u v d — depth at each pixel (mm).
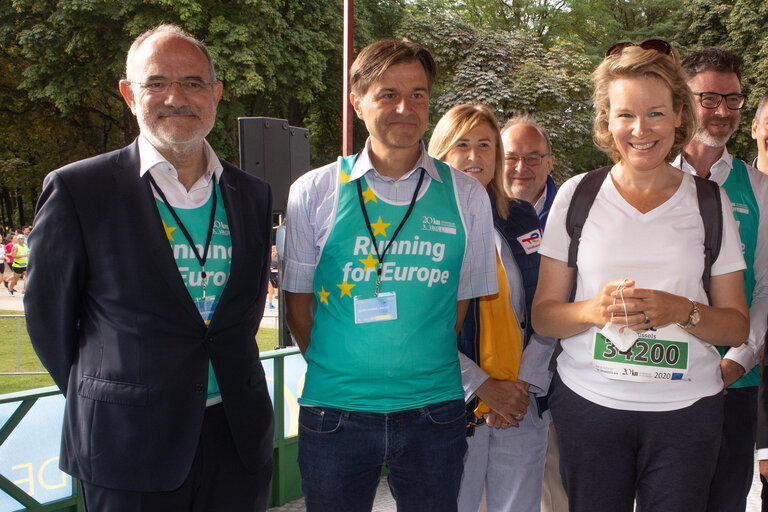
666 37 26453
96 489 1843
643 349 1790
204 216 1958
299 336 2197
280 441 3736
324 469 1963
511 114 18609
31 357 8883
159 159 1868
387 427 1927
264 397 2098
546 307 1955
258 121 6031
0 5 19016
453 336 2078
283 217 6266
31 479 2859
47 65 19000
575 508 1946
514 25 30203
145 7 17656
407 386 1937
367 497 2020
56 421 2945
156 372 1815
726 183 2604
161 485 1813
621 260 1839
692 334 1798
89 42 18547
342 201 1979
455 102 18516
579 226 1914
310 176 2047
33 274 1794
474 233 2133
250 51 17703
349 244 1955
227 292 1926
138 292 1805
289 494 3832
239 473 2035
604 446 1851
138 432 1800
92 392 1815
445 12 20031
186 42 1946
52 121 22969
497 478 2537
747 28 21828
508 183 2984
